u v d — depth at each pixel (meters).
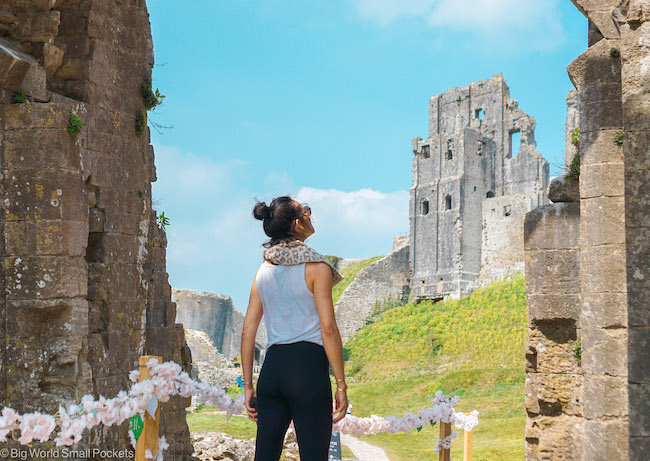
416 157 74.50
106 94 8.01
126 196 8.17
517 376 34.50
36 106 6.67
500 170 72.44
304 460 3.55
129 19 8.48
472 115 76.56
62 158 6.65
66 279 6.54
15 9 7.41
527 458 8.36
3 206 6.61
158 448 5.20
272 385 3.70
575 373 8.30
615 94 7.31
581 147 7.40
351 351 59.72
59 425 6.32
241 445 13.76
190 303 63.78
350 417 7.15
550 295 8.44
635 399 4.18
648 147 4.48
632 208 4.43
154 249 11.23
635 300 4.30
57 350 6.48
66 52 7.81
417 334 58.03
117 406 4.82
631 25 4.70
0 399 6.43
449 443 7.68
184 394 5.42
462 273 66.94
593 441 6.93
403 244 75.06
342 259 82.56
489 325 53.22
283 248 3.88
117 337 7.72
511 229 66.25
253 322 3.98
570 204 8.52
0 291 6.53
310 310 3.77
